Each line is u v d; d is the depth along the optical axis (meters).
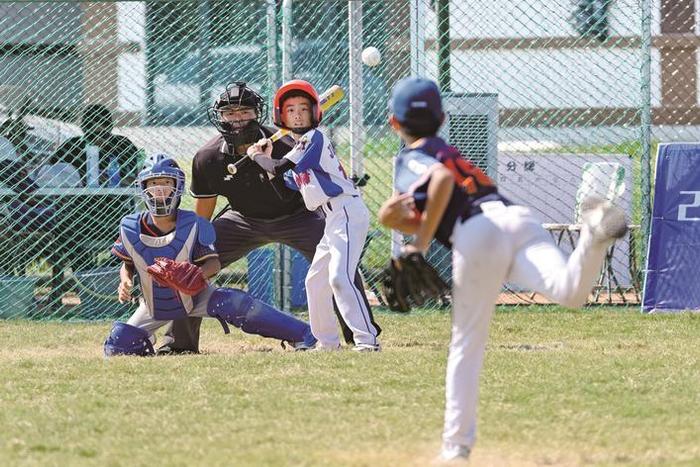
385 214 16.19
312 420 19.30
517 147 44.09
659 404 20.58
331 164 27.55
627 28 40.47
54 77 42.34
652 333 31.11
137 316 28.17
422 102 16.50
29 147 40.19
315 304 28.19
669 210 35.41
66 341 31.12
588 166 37.94
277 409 20.25
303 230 29.81
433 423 19.06
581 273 15.42
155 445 17.47
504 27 43.47
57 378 23.83
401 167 16.45
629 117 44.94
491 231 15.90
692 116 48.62
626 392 21.75
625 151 43.09
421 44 38.12
